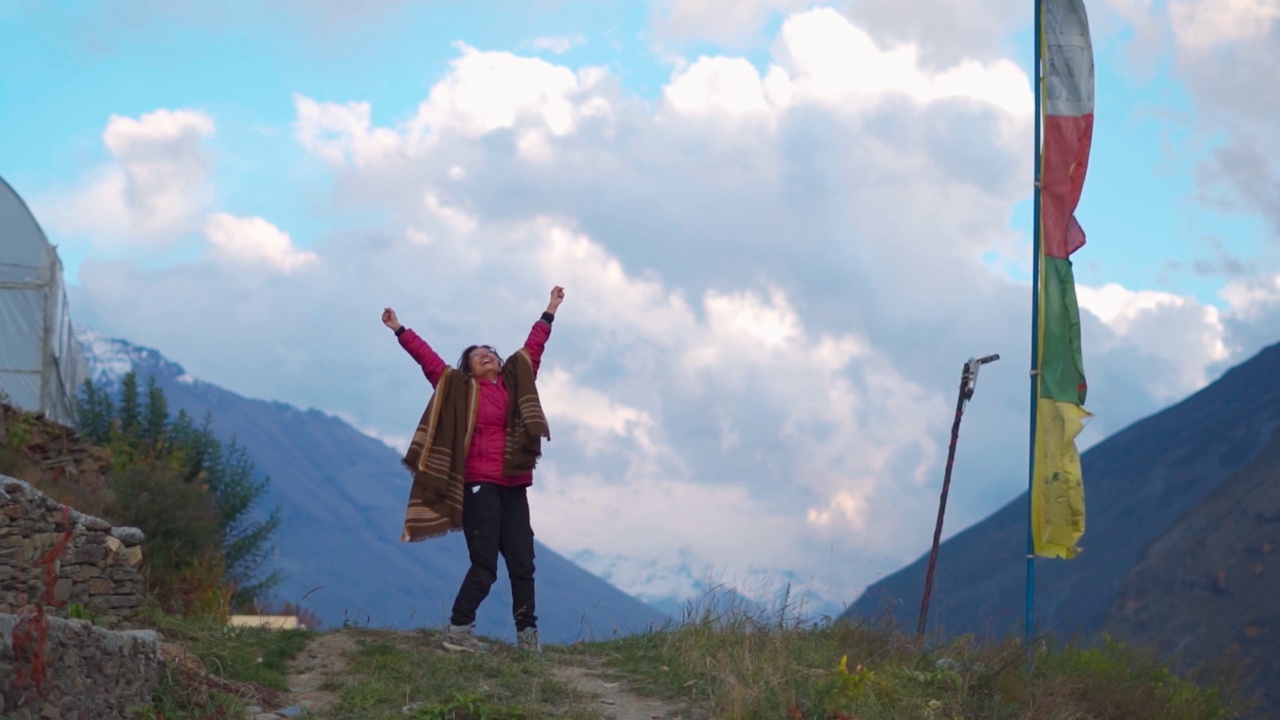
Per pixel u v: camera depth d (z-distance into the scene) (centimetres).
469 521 895
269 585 2020
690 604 982
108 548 898
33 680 552
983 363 1148
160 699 702
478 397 895
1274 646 7531
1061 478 1119
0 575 847
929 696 876
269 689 782
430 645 892
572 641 989
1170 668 1145
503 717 721
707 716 763
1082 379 1142
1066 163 1169
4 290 2117
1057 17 1188
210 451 2153
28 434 1608
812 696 780
